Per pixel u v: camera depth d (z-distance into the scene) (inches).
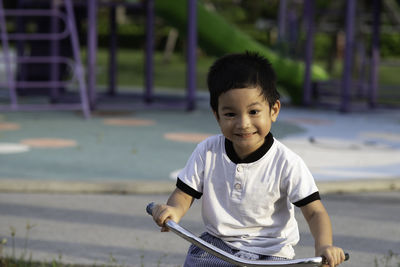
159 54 1621.6
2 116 487.2
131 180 277.4
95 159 323.9
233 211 114.0
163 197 257.1
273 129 449.7
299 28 751.1
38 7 607.8
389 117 564.7
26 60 492.1
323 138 413.4
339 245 202.7
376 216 238.8
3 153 331.9
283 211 114.9
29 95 631.2
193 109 546.6
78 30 641.0
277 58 628.1
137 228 214.7
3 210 231.8
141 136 405.4
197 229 215.0
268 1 1366.9
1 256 174.6
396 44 1310.3
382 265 184.4
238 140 106.4
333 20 892.0
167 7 584.1
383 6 828.0
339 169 311.0
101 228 213.0
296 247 197.8
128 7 581.6
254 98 103.5
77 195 257.1
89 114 510.6
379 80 990.4
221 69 105.8
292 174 111.6
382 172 307.0
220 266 113.4
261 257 112.8
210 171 115.0
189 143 383.6
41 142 370.6
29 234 203.8
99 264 177.5
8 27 1663.4
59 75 635.5
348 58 572.4
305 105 633.6
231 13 1364.4
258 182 112.3
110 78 668.1
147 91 588.7
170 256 187.3
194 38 535.8
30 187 260.4
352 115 570.3
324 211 111.0
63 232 207.2
